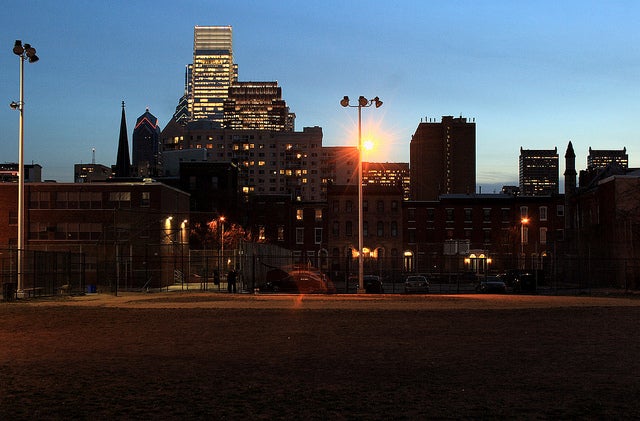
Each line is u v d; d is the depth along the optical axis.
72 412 12.20
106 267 62.75
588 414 12.12
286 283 56.25
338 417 11.86
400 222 121.56
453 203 122.94
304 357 18.86
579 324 28.00
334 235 122.06
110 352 19.77
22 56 44.34
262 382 15.13
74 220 80.25
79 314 32.50
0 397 13.50
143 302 42.03
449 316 31.53
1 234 80.31
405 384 14.95
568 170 98.56
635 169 92.38
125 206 80.06
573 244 86.31
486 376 15.96
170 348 20.62
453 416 11.95
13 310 34.97
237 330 25.58
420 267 112.88
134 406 12.70
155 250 74.62
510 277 73.75
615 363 17.91
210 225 107.31
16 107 44.34
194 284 76.81
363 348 20.69
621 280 70.44
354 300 44.03
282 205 124.88
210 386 14.66
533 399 13.41
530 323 28.38
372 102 51.09
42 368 16.95
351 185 124.06
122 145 189.00
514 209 122.12
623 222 71.75
